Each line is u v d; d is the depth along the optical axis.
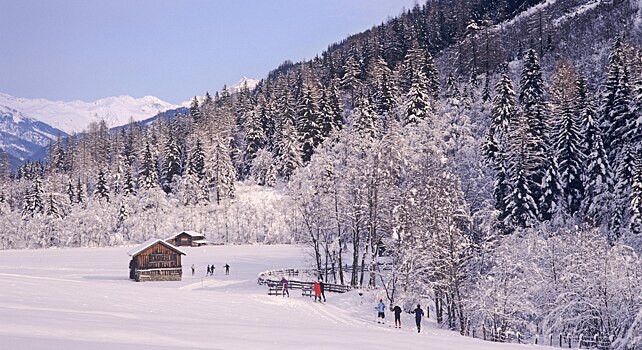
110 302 28.98
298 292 49.66
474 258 41.81
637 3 116.88
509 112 72.50
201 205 114.69
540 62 116.31
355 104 117.12
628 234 48.31
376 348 17.42
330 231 61.97
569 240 40.56
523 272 39.16
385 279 55.41
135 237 114.00
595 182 58.53
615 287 35.16
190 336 15.84
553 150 61.91
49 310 20.56
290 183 72.94
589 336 35.81
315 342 17.34
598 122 62.16
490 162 68.50
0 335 12.64
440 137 73.19
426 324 39.25
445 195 40.12
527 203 56.53
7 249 113.19
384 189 51.88
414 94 91.12
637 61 80.94
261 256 85.31
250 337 17.11
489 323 37.38
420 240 40.56
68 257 91.38
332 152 67.62
